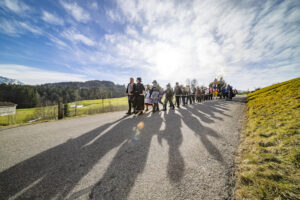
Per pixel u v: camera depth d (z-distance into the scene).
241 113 5.35
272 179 1.31
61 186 1.41
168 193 1.29
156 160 1.92
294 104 3.98
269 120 3.26
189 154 2.06
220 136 2.81
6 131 3.57
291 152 1.65
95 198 1.25
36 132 3.43
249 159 1.74
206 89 15.18
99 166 1.79
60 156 2.08
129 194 1.29
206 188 1.33
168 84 7.34
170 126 3.78
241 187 1.29
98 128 3.78
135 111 5.93
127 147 2.40
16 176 1.57
